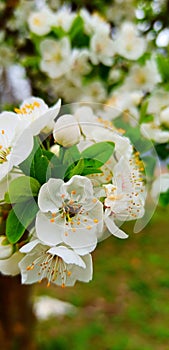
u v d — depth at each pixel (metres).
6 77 0.76
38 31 0.56
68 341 1.04
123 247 1.68
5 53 0.74
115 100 0.52
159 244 1.73
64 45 0.56
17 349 0.84
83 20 0.55
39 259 0.28
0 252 0.29
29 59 0.61
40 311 1.17
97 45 0.56
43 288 1.35
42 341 1.02
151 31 0.69
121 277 1.45
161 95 0.47
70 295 1.32
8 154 0.28
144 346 1.01
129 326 1.12
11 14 0.74
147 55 0.57
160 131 0.45
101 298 1.30
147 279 1.43
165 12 0.68
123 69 0.60
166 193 0.43
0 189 0.28
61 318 1.16
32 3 0.74
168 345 1.02
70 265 0.29
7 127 0.29
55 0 0.74
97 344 1.03
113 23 0.76
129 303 1.26
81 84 0.59
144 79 0.54
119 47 0.56
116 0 0.74
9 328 0.83
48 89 0.65
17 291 0.82
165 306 1.23
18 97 0.74
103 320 1.16
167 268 1.51
